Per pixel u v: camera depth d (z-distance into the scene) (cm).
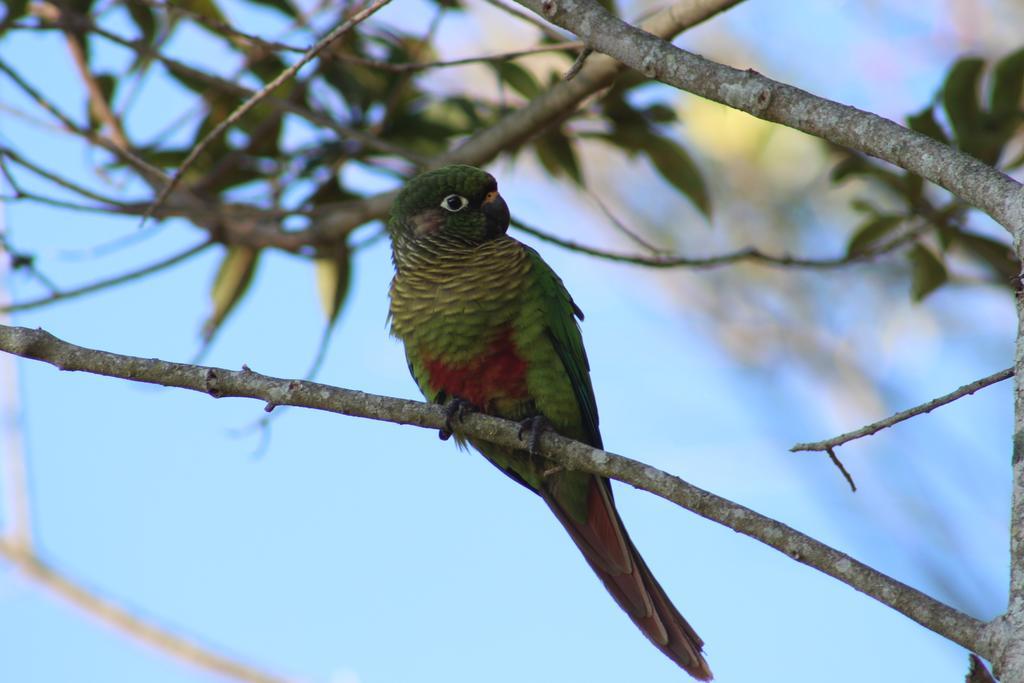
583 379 1050
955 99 1154
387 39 1285
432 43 1305
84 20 1191
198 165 1334
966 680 542
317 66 1274
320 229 1275
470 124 1305
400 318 1035
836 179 1230
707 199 1267
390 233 1112
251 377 782
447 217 1054
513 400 1010
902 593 588
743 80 650
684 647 966
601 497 1007
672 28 906
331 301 1310
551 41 1170
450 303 1000
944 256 1230
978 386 608
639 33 683
